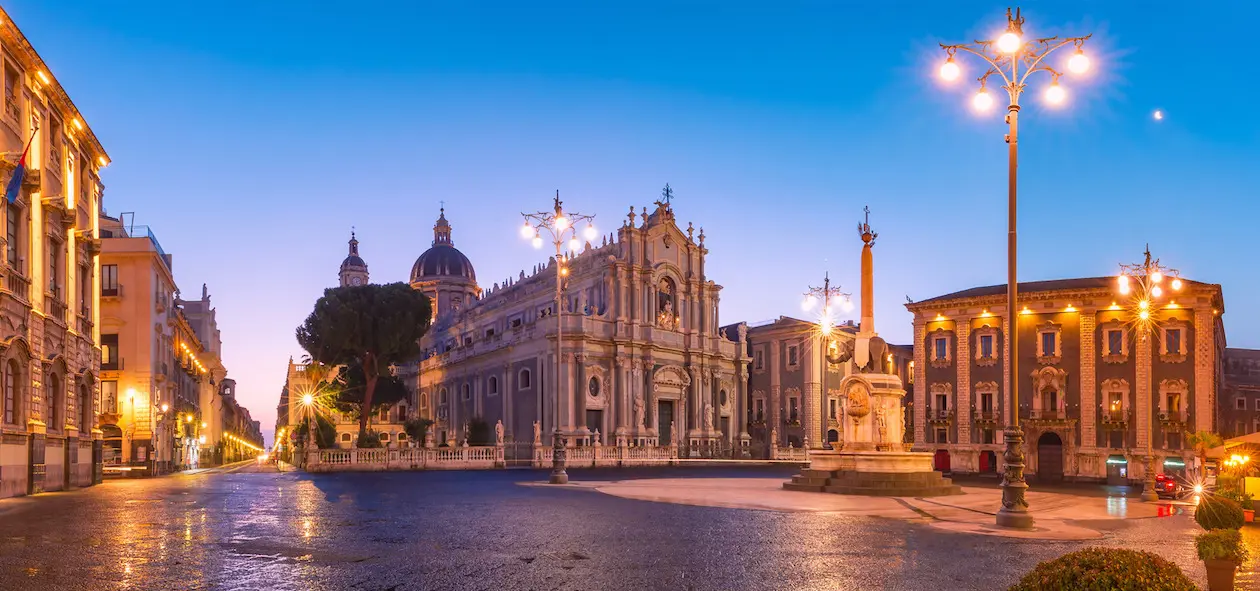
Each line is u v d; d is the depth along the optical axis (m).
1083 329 70.44
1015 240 23.58
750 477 54.28
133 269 64.19
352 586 13.42
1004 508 23.20
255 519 22.81
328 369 87.69
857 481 35.78
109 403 62.81
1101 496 43.97
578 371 84.62
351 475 53.03
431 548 17.61
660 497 32.47
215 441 111.94
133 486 41.16
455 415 104.38
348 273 163.62
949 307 76.56
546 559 16.31
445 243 147.75
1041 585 8.54
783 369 100.94
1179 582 8.24
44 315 36.69
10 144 33.50
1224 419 88.25
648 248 91.62
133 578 13.69
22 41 33.59
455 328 116.75
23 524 21.30
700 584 13.97
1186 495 46.00
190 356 88.50
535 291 98.06
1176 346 66.81
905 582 14.38
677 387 92.25
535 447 66.56
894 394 37.91
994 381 73.88
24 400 34.62
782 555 17.12
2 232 32.34
